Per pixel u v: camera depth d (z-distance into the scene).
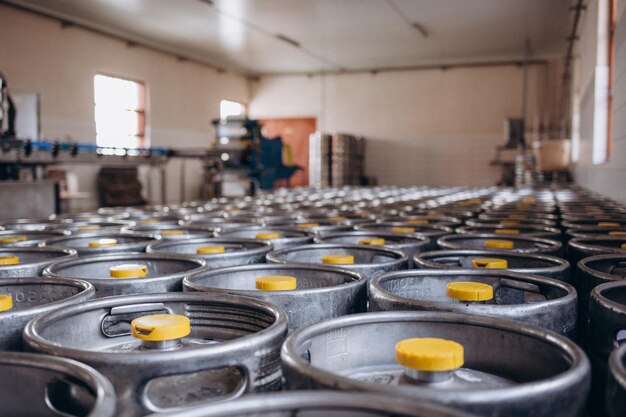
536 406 0.62
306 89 15.45
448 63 14.26
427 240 2.11
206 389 0.86
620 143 4.00
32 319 0.96
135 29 11.25
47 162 5.91
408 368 0.81
